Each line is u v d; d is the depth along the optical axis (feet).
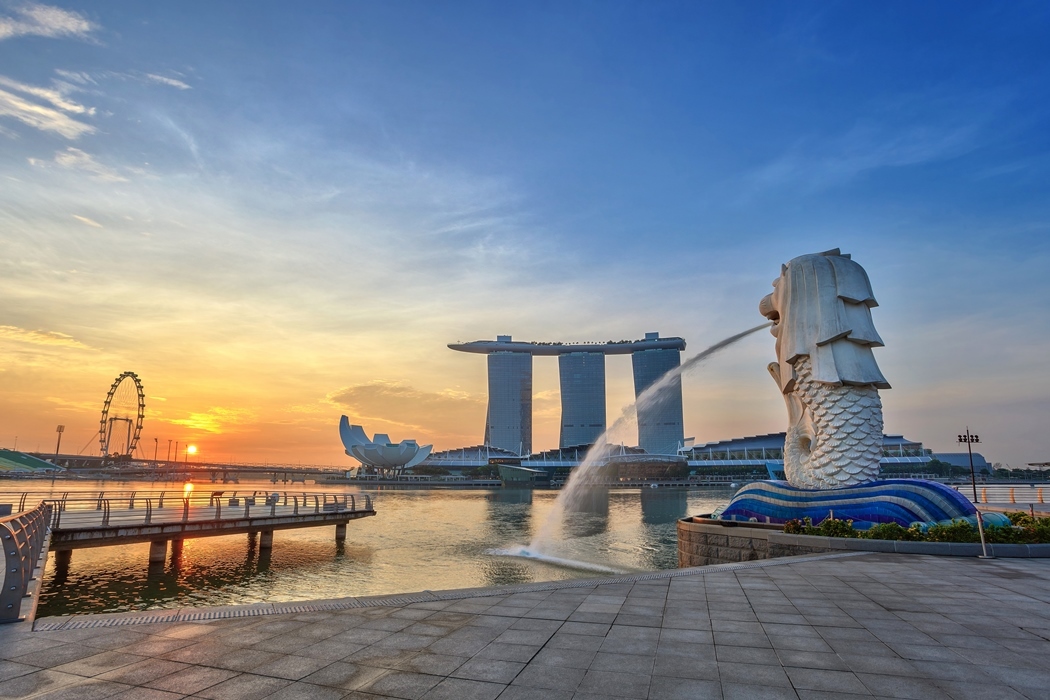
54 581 88.48
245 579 90.48
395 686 20.70
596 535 141.79
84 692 20.18
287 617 29.60
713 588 36.88
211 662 23.13
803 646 25.23
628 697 19.76
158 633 26.84
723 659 23.54
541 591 35.60
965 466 626.64
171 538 94.48
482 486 576.61
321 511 127.13
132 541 89.86
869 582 39.19
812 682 21.08
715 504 271.69
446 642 25.68
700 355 97.04
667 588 36.83
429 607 31.65
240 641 25.72
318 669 22.36
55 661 23.21
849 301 74.59
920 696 19.83
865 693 20.07
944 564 47.06
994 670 22.31
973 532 54.49
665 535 141.49
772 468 620.08
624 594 34.96
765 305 84.38
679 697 19.76
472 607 31.68
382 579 89.76
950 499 63.00
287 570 97.55
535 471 559.79
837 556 51.49
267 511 125.29
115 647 24.89
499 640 25.98
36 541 50.03
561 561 102.53
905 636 26.76
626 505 265.54
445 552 115.44
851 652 24.44
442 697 19.76
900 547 53.78
